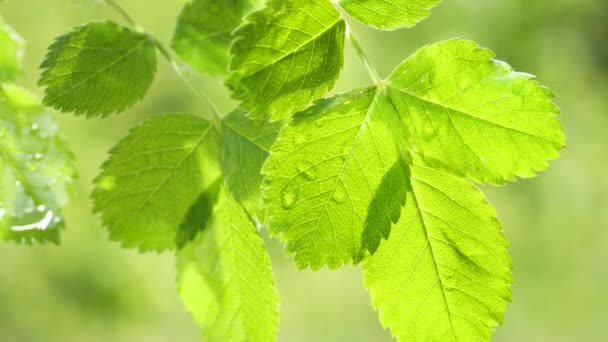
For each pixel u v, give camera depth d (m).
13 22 0.62
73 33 0.35
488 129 0.33
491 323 0.33
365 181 0.33
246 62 0.32
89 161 0.84
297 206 0.32
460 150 0.33
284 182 0.32
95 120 0.84
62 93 0.35
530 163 0.33
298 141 0.32
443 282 0.33
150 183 0.35
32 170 0.36
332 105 0.32
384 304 0.33
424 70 0.33
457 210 0.33
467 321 0.33
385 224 0.33
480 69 0.32
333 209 0.33
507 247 0.33
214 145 0.35
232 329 0.36
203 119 0.35
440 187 0.33
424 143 0.33
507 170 0.33
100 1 0.41
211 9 0.36
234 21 0.36
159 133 0.35
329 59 0.32
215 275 0.36
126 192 0.35
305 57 0.32
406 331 0.34
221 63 0.36
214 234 0.35
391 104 0.33
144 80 0.35
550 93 0.32
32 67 0.64
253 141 0.35
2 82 0.36
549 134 0.32
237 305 0.36
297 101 0.32
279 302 0.35
